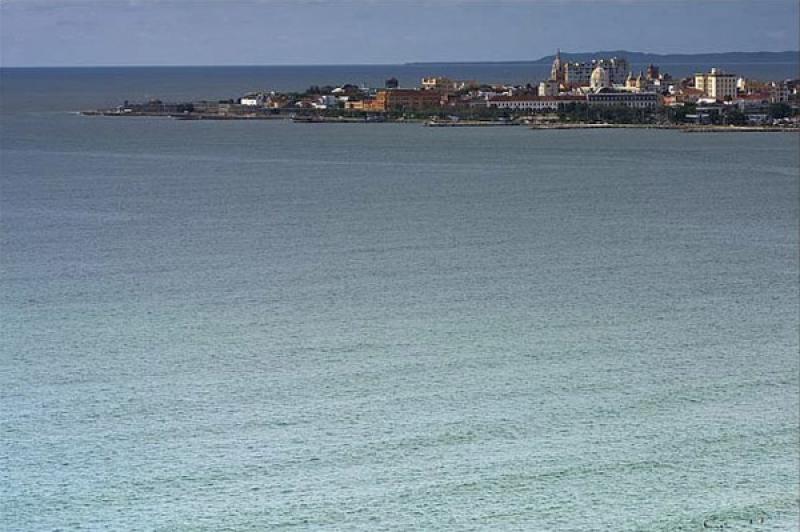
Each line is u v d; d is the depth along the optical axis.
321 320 82.56
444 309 86.50
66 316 83.00
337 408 64.25
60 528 50.94
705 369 72.62
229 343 76.44
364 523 51.44
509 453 58.62
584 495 54.47
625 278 99.50
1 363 71.62
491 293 92.25
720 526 52.03
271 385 68.00
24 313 83.94
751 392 68.25
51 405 64.44
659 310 87.69
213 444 59.19
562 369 72.00
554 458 58.09
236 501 53.28
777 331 81.88
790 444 60.25
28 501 53.19
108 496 53.78
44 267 101.06
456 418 63.00
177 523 51.28
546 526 51.66
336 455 58.06
